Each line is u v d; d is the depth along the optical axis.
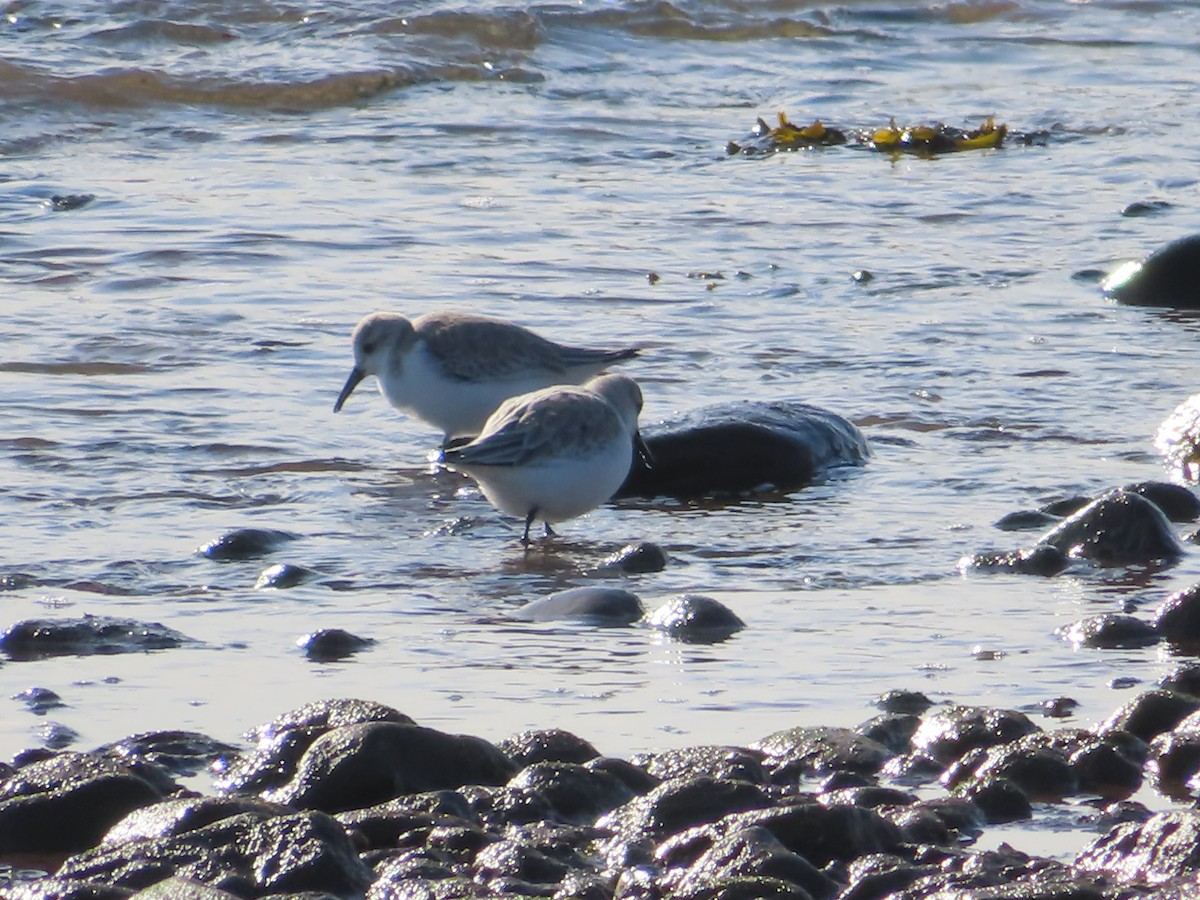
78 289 17.94
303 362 16.09
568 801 8.11
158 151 24.34
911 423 14.76
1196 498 12.87
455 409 14.27
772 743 8.78
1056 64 31.78
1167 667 9.97
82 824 7.86
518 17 30.64
